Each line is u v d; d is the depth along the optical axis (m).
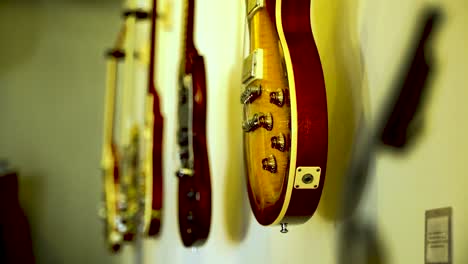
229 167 1.30
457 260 0.56
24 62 3.10
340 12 0.82
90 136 3.11
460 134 0.56
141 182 1.88
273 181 0.77
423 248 0.61
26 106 3.07
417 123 0.63
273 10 0.76
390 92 0.68
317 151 0.69
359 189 0.74
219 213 1.39
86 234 3.04
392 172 0.67
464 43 0.56
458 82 0.56
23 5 3.13
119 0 3.23
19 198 2.99
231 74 1.30
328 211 0.83
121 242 2.32
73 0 3.18
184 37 1.27
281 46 0.72
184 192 1.25
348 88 0.79
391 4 0.68
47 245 3.00
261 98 0.81
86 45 3.16
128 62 2.32
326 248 0.83
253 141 0.85
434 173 0.59
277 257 1.01
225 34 1.37
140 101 2.57
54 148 3.07
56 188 3.05
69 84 3.12
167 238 1.94
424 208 0.61
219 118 1.41
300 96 0.69
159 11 2.25
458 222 0.56
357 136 0.75
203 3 1.61
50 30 3.14
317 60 0.71
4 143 3.03
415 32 0.63
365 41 0.74
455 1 0.57
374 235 0.70
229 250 1.30
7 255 2.62
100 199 3.07
